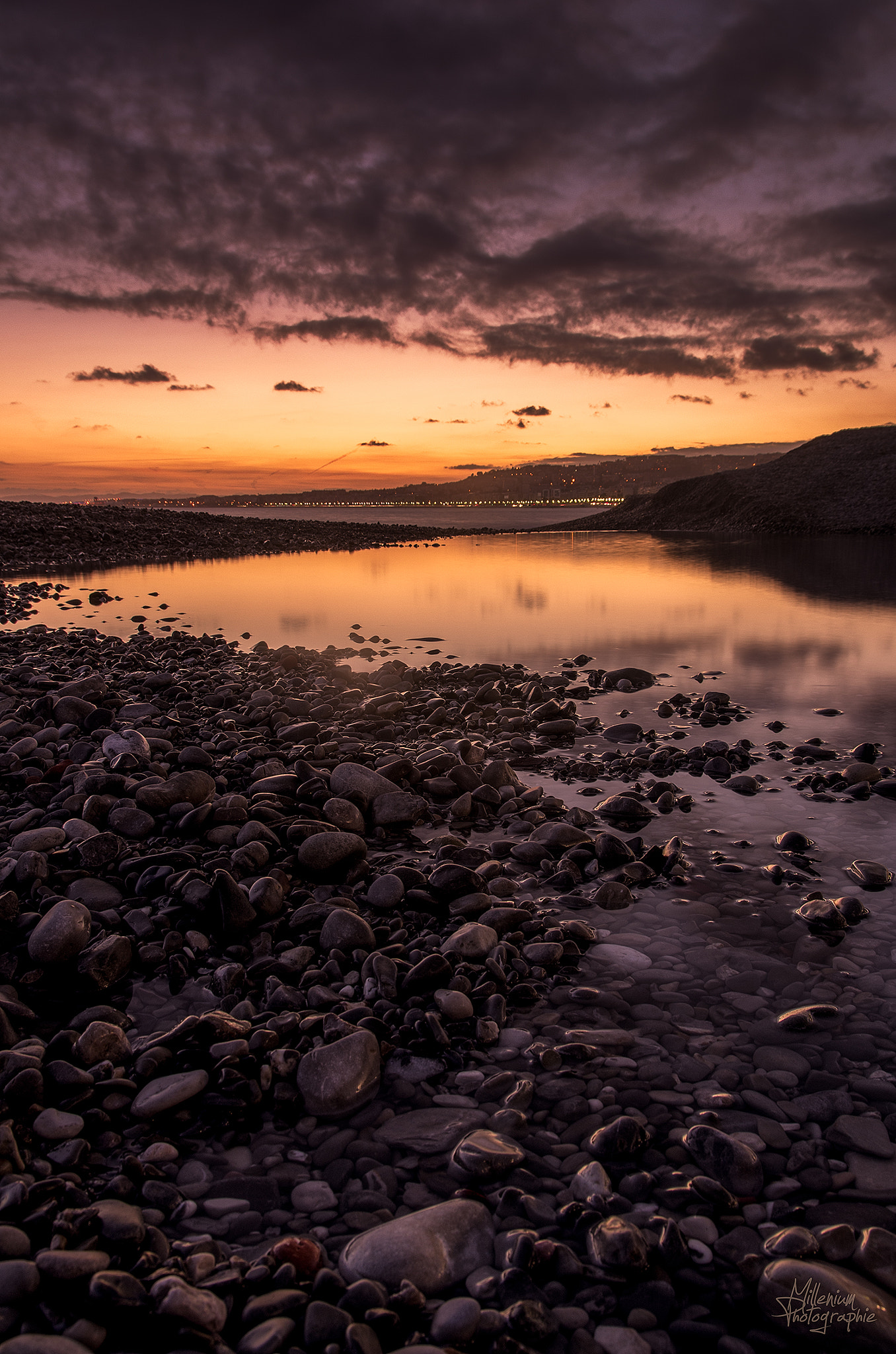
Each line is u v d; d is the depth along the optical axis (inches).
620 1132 83.0
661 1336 63.7
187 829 159.8
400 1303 65.3
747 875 146.1
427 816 180.4
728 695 278.8
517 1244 70.8
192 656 364.5
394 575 699.4
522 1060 98.5
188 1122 89.7
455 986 110.8
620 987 112.7
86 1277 67.2
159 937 127.5
